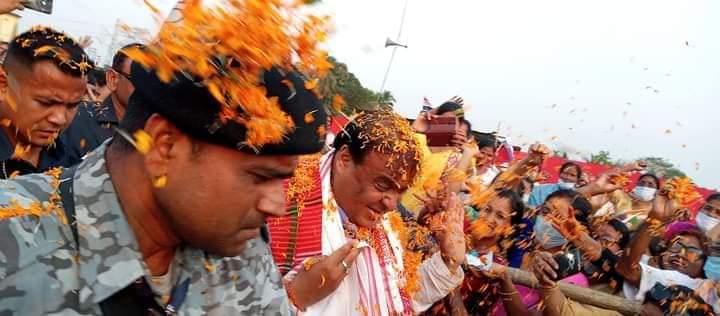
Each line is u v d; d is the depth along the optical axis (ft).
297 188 6.31
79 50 7.39
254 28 3.13
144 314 3.57
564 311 9.21
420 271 7.63
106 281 3.34
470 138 13.21
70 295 3.26
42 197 3.35
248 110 3.13
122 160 3.45
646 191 14.53
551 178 17.15
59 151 8.63
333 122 6.28
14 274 3.07
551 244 10.60
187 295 3.86
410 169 6.27
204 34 3.12
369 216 6.55
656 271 10.51
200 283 3.94
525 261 10.67
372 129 6.24
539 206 11.75
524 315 9.37
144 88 3.17
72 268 3.29
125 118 3.38
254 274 4.28
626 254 10.47
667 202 10.36
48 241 3.24
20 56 7.11
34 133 7.34
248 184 3.34
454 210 7.80
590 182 13.38
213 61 3.10
